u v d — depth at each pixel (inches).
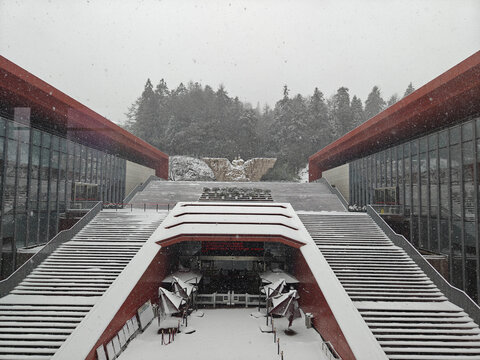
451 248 774.5
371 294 637.9
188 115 3093.0
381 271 712.4
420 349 495.5
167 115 3179.1
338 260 756.0
